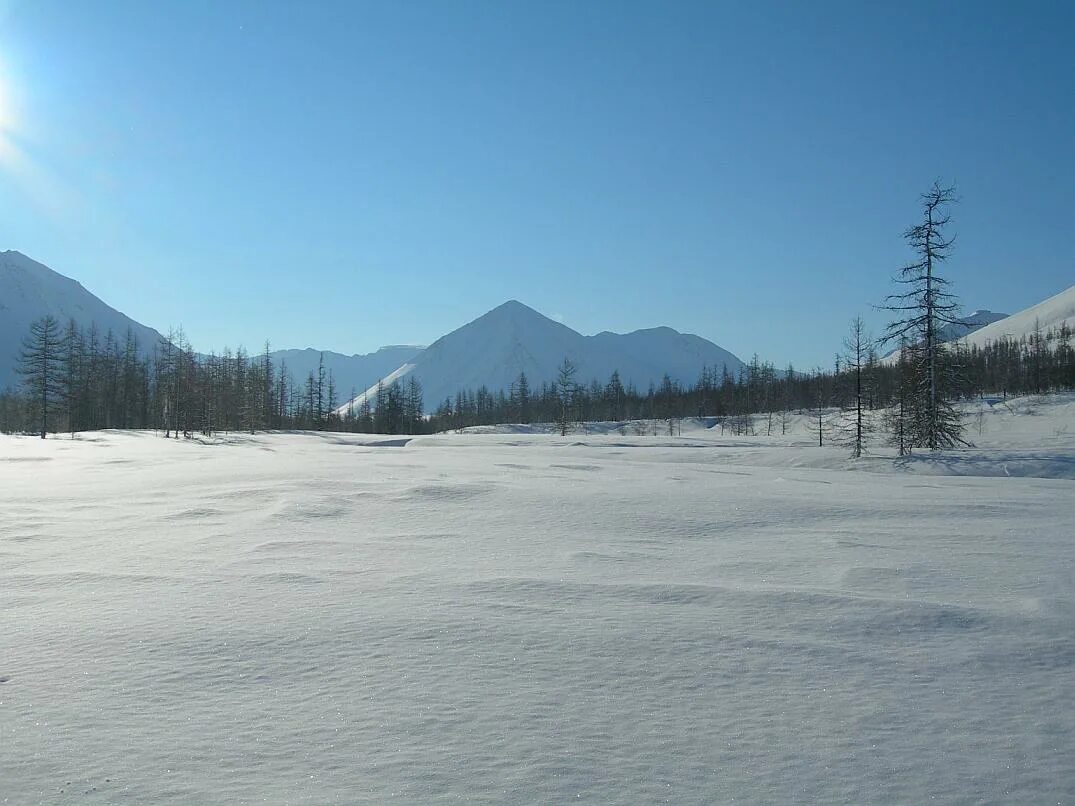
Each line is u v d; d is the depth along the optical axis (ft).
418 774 14.53
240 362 297.12
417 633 23.45
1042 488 77.92
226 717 17.22
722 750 15.71
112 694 18.58
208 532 43.83
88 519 49.14
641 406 440.45
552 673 20.15
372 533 43.57
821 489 71.05
